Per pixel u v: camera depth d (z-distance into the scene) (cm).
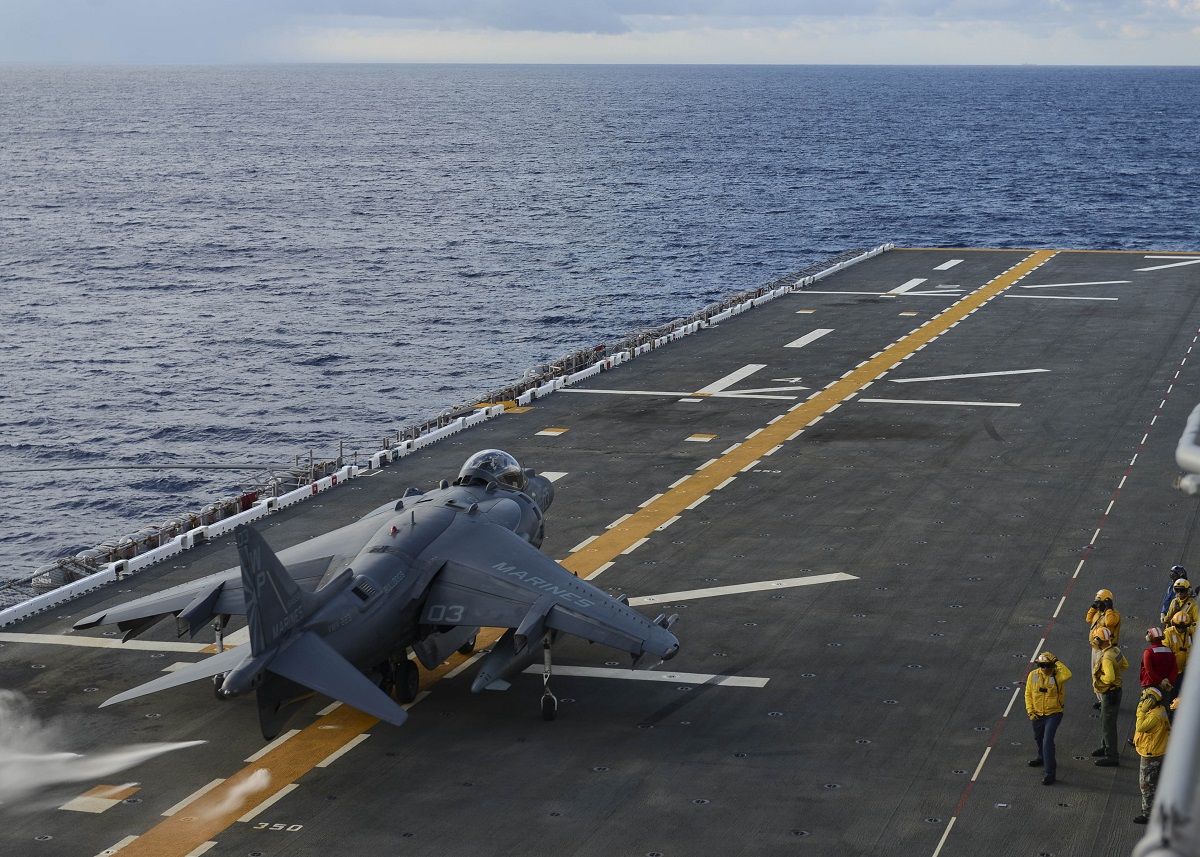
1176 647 2409
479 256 14075
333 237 15850
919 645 2872
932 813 2128
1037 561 3397
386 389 8256
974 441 4616
